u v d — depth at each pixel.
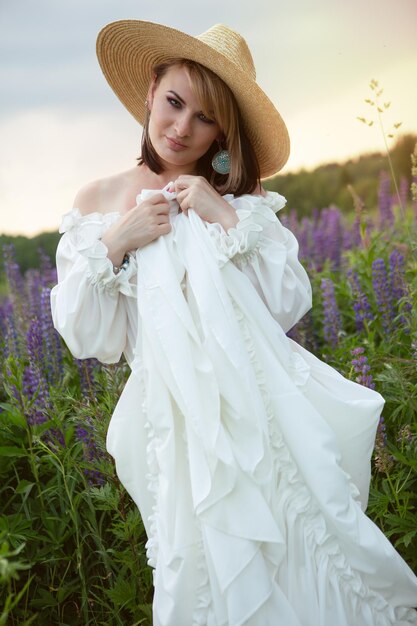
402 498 2.56
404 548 2.71
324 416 2.31
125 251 2.25
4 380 2.96
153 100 2.40
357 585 2.18
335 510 2.12
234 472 2.05
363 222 4.07
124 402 2.26
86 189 2.54
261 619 2.04
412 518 2.49
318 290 4.03
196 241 2.23
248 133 2.58
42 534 2.75
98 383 3.04
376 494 2.56
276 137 2.56
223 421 2.14
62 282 2.28
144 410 2.19
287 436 2.16
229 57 2.43
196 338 2.12
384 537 2.22
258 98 2.39
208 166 2.59
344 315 4.03
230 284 2.22
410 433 2.66
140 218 2.25
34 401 2.88
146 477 2.20
